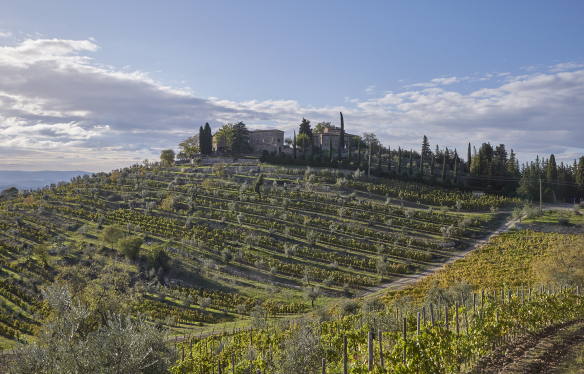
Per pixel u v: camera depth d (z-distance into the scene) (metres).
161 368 11.74
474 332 14.30
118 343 10.48
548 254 50.03
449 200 90.50
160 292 51.78
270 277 58.44
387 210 82.62
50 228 73.50
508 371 12.24
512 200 95.31
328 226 75.38
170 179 107.69
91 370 9.98
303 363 13.01
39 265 57.88
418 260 63.81
